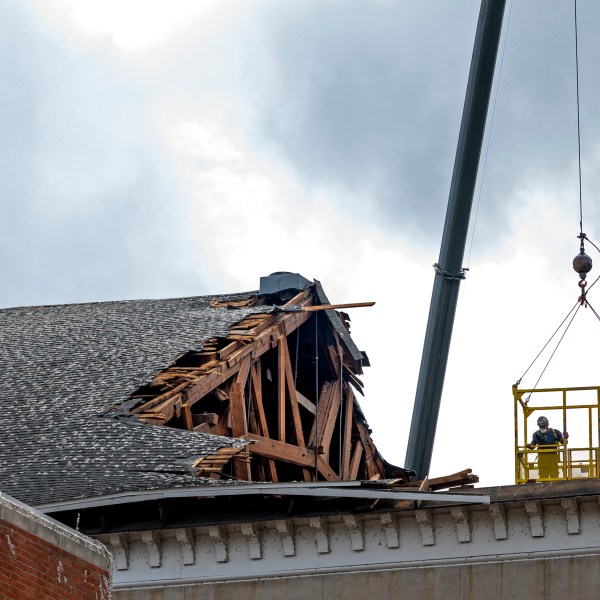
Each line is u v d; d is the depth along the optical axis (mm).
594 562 73750
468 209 116875
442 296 118562
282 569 77625
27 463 90688
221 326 118438
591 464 83188
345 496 75938
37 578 47562
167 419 102688
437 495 75188
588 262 97438
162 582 78750
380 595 75875
